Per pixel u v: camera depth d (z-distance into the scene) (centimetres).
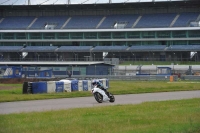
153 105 3738
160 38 15512
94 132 2098
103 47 15775
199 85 8100
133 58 15362
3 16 18075
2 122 2578
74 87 7031
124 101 4703
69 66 13312
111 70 12875
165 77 10731
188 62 14138
